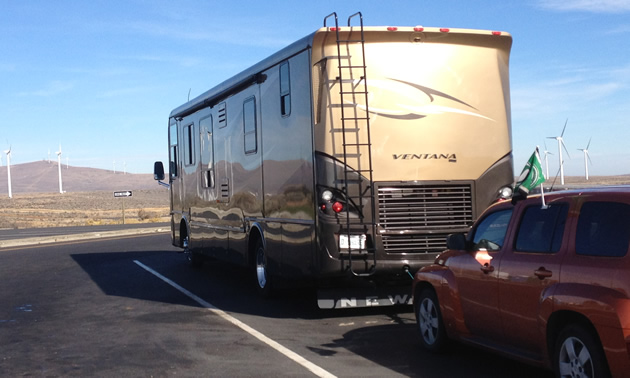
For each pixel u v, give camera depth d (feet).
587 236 18.22
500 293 21.03
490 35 31.94
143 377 23.44
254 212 38.24
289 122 33.01
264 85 36.09
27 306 39.70
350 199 30.42
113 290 45.16
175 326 32.27
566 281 18.16
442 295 24.30
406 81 31.07
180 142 55.31
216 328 31.53
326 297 31.73
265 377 22.91
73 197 431.02
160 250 76.64
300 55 31.60
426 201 31.17
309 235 31.24
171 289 44.73
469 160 31.65
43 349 28.37
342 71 30.50
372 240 30.53
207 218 48.19
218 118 44.60
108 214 266.98
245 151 39.40
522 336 20.15
